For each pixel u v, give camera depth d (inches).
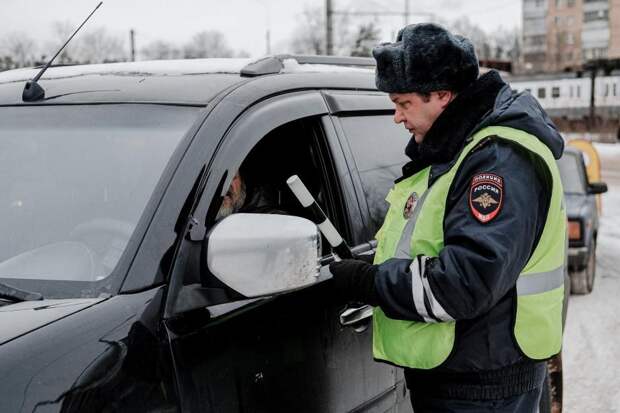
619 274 304.0
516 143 71.3
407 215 78.2
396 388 106.3
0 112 91.7
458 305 69.8
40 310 65.0
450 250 70.4
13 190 82.6
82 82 95.2
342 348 92.0
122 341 63.1
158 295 67.6
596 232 287.9
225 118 80.6
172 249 70.0
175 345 67.1
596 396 179.5
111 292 67.6
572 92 1787.6
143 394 62.9
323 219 80.2
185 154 75.7
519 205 70.0
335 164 101.0
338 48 1846.7
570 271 269.9
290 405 81.7
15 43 1147.9
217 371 71.4
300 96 96.4
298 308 84.2
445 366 76.2
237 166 78.7
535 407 80.1
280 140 101.9
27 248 77.1
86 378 59.3
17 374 57.1
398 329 77.3
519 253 70.0
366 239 102.4
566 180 291.0
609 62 1769.2
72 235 76.4
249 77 91.6
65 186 80.7
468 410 77.0
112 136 83.0
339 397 91.4
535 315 74.7
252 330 76.7
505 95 75.1
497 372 76.1
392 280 73.0
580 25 4084.6
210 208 74.0
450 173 74.4
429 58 74.4
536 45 4188.0
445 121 75.3
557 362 134.9
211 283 70.1
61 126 86.7
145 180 77.1
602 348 213.5
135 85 90.9
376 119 115.0
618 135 1622.8
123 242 73.2
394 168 114.0
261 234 69.1
